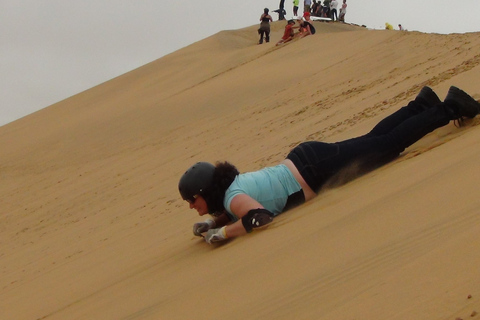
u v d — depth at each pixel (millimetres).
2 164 24062
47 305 5418
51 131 27578
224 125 18047
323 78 18859
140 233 7656
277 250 3852
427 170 4312
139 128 22656
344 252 3258
